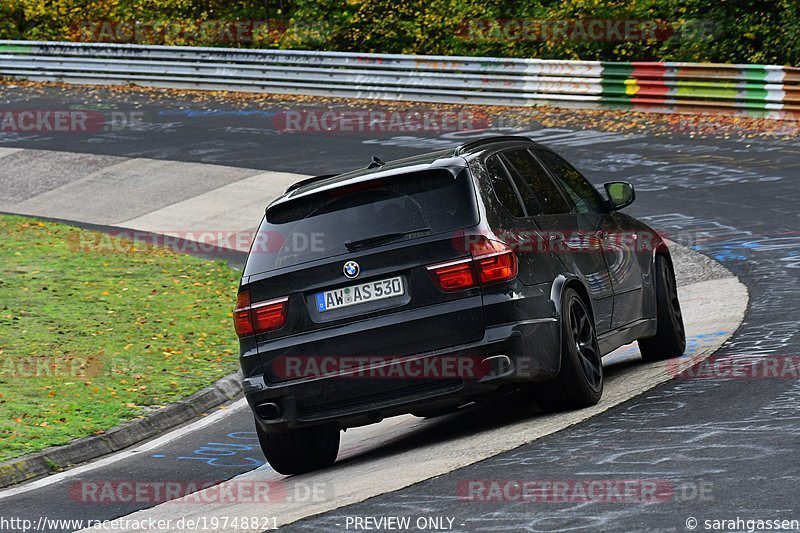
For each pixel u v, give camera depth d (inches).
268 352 937.5
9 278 2119.8
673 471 733.3
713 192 2377.0
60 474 1142.3
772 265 1717.5
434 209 923.4
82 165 3331.7
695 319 1425.9
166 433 1310.3
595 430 877.8
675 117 3356.3
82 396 1398.9
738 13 4018.2
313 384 925.8
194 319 1845.5
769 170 2522.1
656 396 973.8
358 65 4099.4
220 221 2679.6
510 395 1154.7
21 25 5408.5
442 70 3917.3
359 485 852.6
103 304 1935.3
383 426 1217.4
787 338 1175.6
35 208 2987.2
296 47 4781.0
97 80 4613.7
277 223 964.6
